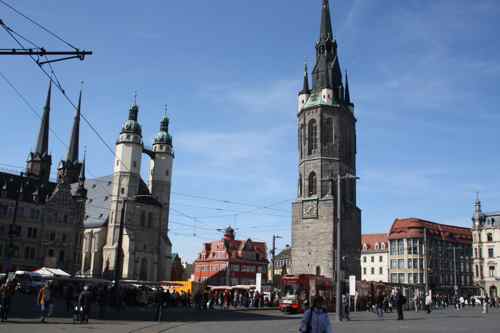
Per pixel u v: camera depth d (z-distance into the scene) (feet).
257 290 227.81
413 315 181.06
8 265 155.74
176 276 512.63
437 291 435.53
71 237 366.63
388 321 138.51
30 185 363.97
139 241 390.83
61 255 360.69
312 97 299.58
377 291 250.37
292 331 97.40
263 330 98.43
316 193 281.33
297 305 180.55
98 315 128.26
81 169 449.48
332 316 165.58
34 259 346.54
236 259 447.01
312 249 273.75
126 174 394.32
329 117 290.76
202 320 127.65
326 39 306.55
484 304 212.84
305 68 311.68
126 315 135.03
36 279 218.18
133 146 400.06
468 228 500.74
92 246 397.19
